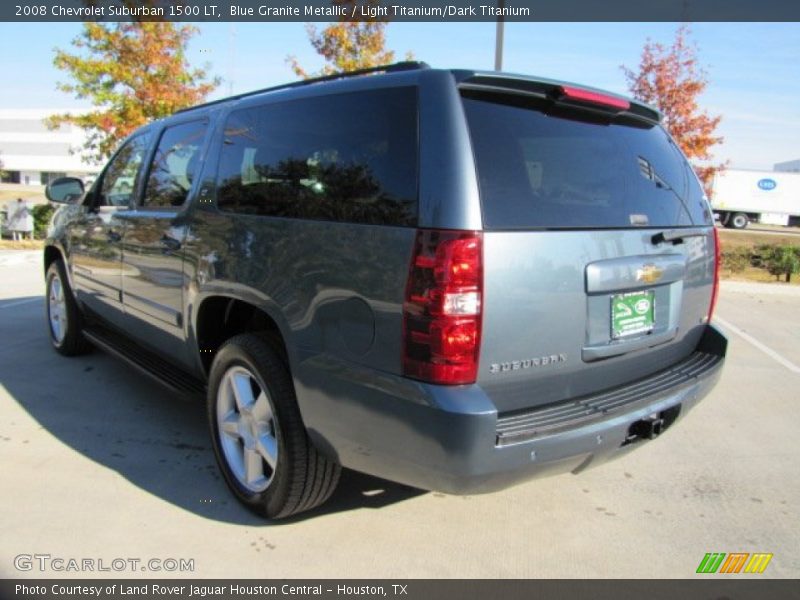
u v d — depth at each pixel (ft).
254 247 9.77
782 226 168.45
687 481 12.25
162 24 46.80
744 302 34.53
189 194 11.83
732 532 10.44
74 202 17.85
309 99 9.59
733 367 20.80
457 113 7.84
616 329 9.07
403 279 7.63
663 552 9.81
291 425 9.26
